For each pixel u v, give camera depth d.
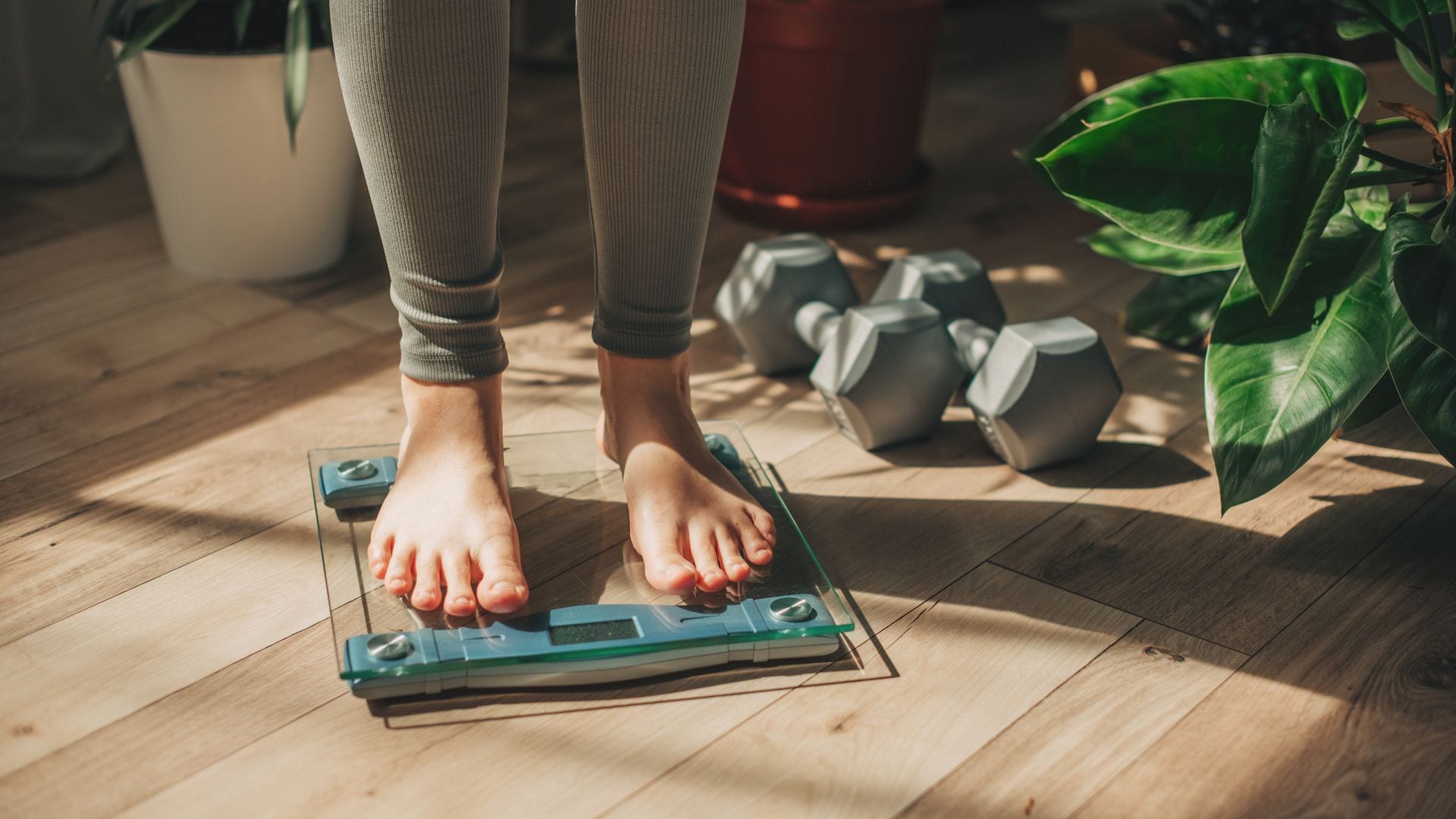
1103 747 0.86
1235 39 1.67
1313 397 1.00
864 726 0.88
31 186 1.81
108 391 1.30
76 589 0.99
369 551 0.98
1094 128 1.07
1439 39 1.65
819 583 1.00
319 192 1.54
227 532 1.07
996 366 1.19
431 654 0.89
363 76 0.88
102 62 1.83
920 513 1.14
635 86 0.92
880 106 1.70
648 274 1.00
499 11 0.89
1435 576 1.05
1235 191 1.09
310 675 0.91
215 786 0.80
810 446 1.25
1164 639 0.97
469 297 0.96
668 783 0.82
